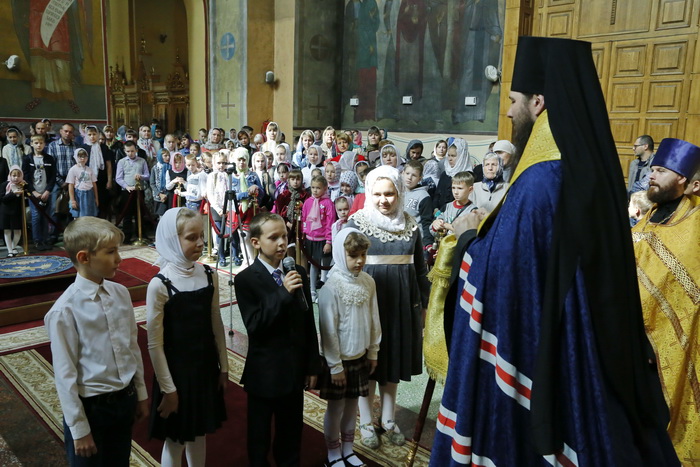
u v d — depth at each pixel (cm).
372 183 309
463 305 175
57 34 1195
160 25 1977
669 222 289
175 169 873
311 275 595
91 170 841
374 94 1367
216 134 938
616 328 157
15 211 754
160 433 247
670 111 834
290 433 273
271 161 830
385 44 1328
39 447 319
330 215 597
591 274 154
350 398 290
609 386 161
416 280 321
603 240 155
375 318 294
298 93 1367
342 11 1416
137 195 855
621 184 163
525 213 162
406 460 289
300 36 1349
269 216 262
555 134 161
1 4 1120
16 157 841
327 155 922
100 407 218
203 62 1474
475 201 498
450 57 1202
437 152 823
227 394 384
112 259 217
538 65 171
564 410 158
